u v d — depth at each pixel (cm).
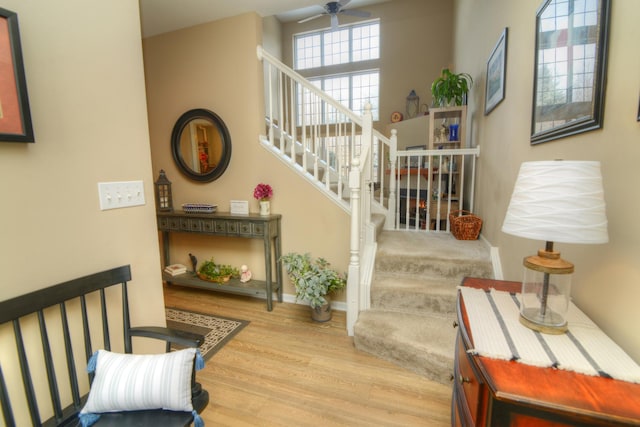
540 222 90
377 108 620
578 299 121
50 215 114
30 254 109
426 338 198
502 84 221
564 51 133
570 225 86
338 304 288
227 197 321
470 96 364
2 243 101
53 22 113
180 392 107
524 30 184
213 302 308
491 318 105
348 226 277
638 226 89
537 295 101
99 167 131
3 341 103
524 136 183
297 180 290
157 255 161
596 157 110
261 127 300
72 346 124
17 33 100
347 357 211
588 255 114
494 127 249
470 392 91
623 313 95
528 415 70
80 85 123
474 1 337
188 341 117
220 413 163
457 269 240
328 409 165
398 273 255
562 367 79
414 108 561
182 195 343
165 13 284
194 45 311
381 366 200
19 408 107
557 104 139
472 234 292
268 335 241
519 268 189
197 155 326
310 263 273
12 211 103
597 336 95
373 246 264
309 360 208
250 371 197
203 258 343
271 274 284
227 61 301
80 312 127
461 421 100
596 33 109
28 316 109
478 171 309
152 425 102
